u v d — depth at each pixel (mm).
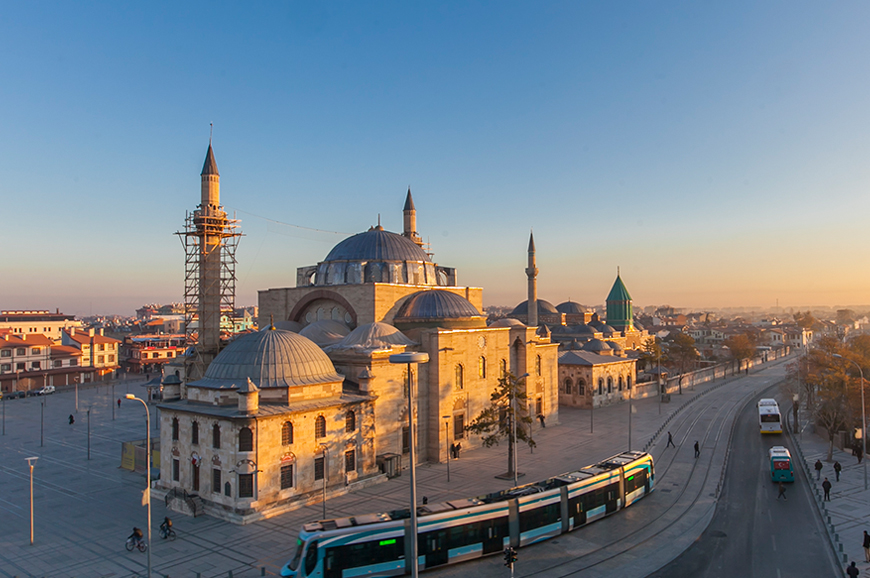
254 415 43219
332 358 59031
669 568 34469
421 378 61688
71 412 97438
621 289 178375
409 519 33625
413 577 28188
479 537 35625
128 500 48156
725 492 50344
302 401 47938
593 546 37844
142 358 157750
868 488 51125
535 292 105312
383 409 56406
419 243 105125
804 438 75062
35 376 126375
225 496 43469
